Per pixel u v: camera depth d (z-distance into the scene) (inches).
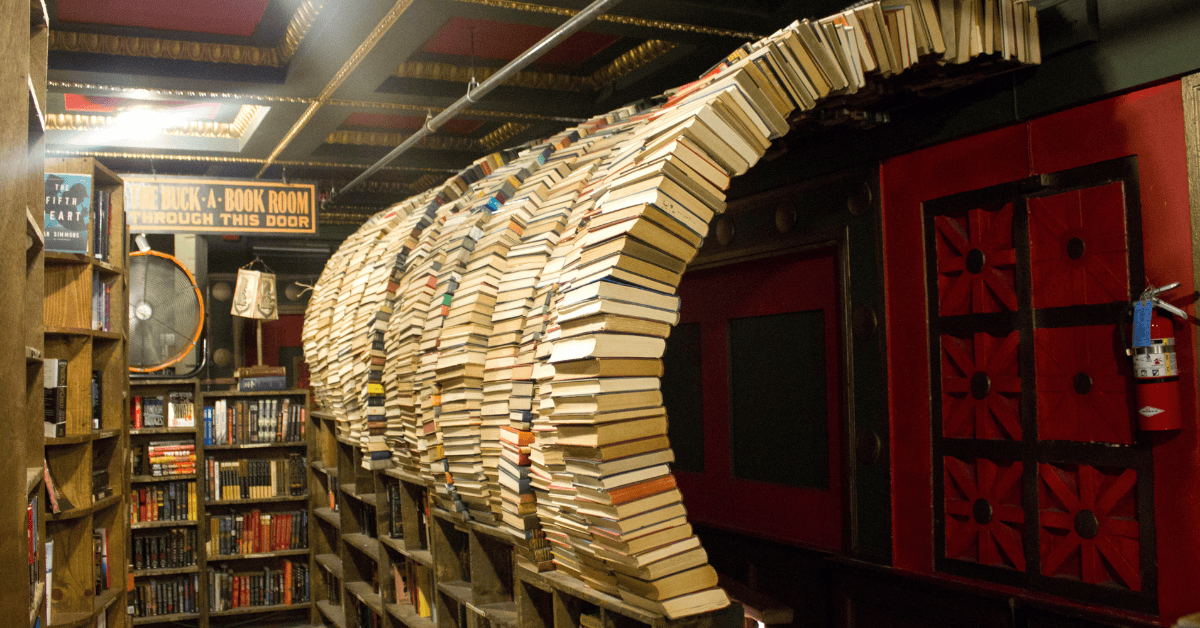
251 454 284.0
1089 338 112.7
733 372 182.7
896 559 139.9
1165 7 102.8
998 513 124.5
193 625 276.2
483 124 263.4
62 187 142.6
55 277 143.8
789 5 165.8
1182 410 102.7
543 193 129.7
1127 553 108.5
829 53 96.3
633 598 93.7
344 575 224.2
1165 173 104.4
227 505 280.5
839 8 153.6
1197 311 101.0
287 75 201.8
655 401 91.7
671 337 202.5
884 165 142.9
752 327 177.6
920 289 136.3
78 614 139.6
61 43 186.2
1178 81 103.3
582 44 202.5
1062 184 116.0
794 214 160.1
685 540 91.9
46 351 142.6
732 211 175.9
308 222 265.3
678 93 111.3
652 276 91.7
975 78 120.5
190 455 267.0
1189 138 101.3
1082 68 111.6
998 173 124.3
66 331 139.1
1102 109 111.2
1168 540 103.7
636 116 135.5
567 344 94.9
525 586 116.0
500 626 123.7
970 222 128.3
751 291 176.7
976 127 125.3
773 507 170.4
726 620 92.9
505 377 118.2
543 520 107.5
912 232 137.6
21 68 85.7
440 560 149.0
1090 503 112.4
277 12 181.2
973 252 127.4
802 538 162.9
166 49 192.7
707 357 190.2
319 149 271.9
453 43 199.5
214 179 255.9
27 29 86.0
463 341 126.2
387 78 209.9
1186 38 100.7
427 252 154.2
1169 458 104.0
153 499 263.3
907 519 138.2
